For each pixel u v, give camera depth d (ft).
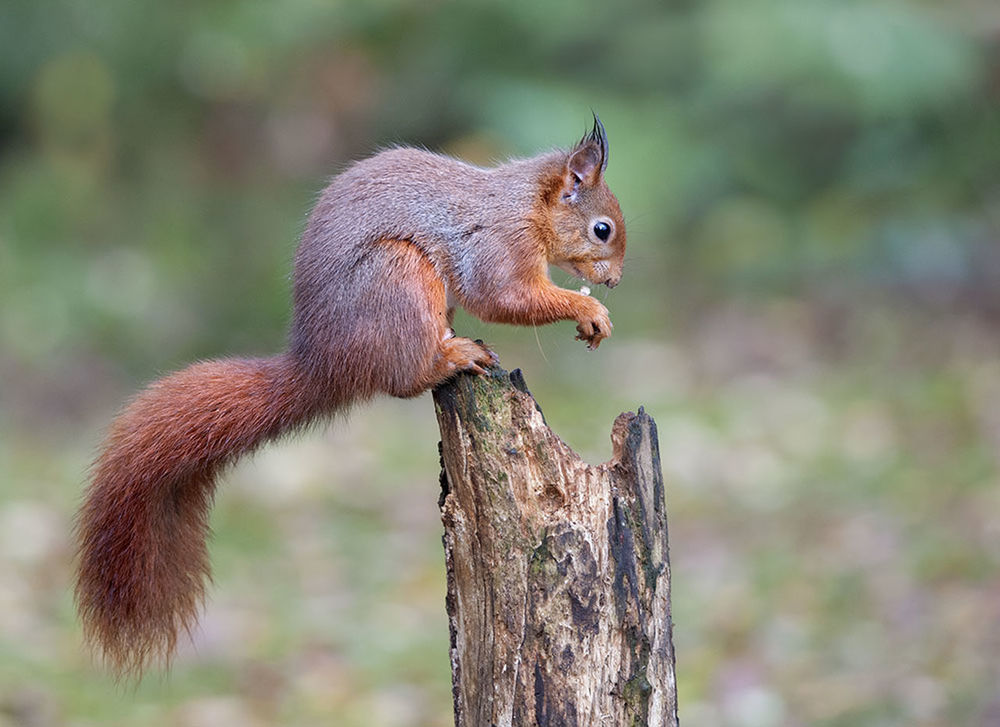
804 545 40.11
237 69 68.69
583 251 22.93
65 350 54.85
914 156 67.72
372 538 41.68
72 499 42.50
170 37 68.64
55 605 36.52
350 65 70.03
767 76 61.67
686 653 34.55
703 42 63.26
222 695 32.50
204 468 20.74
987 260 62.03
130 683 32.83
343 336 20.77
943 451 45.78
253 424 20.75
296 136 69.92
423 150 22.75
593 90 65.05
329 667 33.96
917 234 64.03
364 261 20.90
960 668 32.19
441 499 19.11
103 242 64.44
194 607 21.13
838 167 68.23
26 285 58.44
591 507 18.16
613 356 57.41
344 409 21.52
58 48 69.00
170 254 63.41
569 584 17.95
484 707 18.33
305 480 45.88
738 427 49.70
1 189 66.74
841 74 61.52
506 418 18.47
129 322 56.90
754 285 63.41
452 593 18.69
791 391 53.01
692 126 65.36
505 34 65.98
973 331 56.90
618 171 61.05
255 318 57.26
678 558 40.09
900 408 50.34
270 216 65.26
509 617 18.11
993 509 40.45
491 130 61.72
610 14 64.95
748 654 34.24
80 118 68.59
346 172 22.06
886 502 42.39
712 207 67.87
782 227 66.69
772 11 62.03
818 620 35.65
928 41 63.00
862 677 32.50
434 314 20.84
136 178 69.00
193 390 20.68
